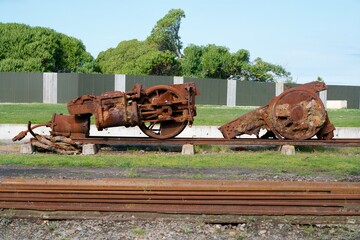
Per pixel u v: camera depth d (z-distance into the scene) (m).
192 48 68.31
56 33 68.88
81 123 18.50
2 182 11.53
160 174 13.92
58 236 8.72
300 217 9.60
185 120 18.61
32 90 52.78
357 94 58.19
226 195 10.27
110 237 8.61
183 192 10.34
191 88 18.58
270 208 9.88
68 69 70.06
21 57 65.50
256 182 11.30
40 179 11.40
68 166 15.30
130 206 9.88
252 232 9.09
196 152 18.78
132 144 19.36
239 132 19.27
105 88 52.81
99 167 15.17
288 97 19.08
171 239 8.56
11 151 18.61
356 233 9.03
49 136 18.64
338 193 10.77
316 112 19.05
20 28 66.88
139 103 18.52
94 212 9.66
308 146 20.12
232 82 54.34
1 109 36.78
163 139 18.66
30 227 9.16
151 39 74.94
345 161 16.80
